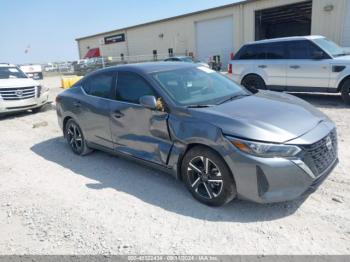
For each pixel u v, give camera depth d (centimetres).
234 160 301
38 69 2916
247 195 305
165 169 380
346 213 309
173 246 277
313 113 351
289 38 892
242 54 993
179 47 3338
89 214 340
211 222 311
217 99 388
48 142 647
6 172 487
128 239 291
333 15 2089
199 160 340
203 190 347
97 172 459
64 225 322
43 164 512
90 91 493
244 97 403
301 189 292
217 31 2923
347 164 423
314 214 311
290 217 310
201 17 2995
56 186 420
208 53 3070
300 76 864
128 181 420
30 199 386
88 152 533
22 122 879
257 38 2698
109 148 464
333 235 278
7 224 333
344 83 799
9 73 1024
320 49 830
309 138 296
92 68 3597
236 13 2691
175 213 331
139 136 402
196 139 328
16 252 285
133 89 414
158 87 383
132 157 423
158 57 3631
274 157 286
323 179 312
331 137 326
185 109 350
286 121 316
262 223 304
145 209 344
